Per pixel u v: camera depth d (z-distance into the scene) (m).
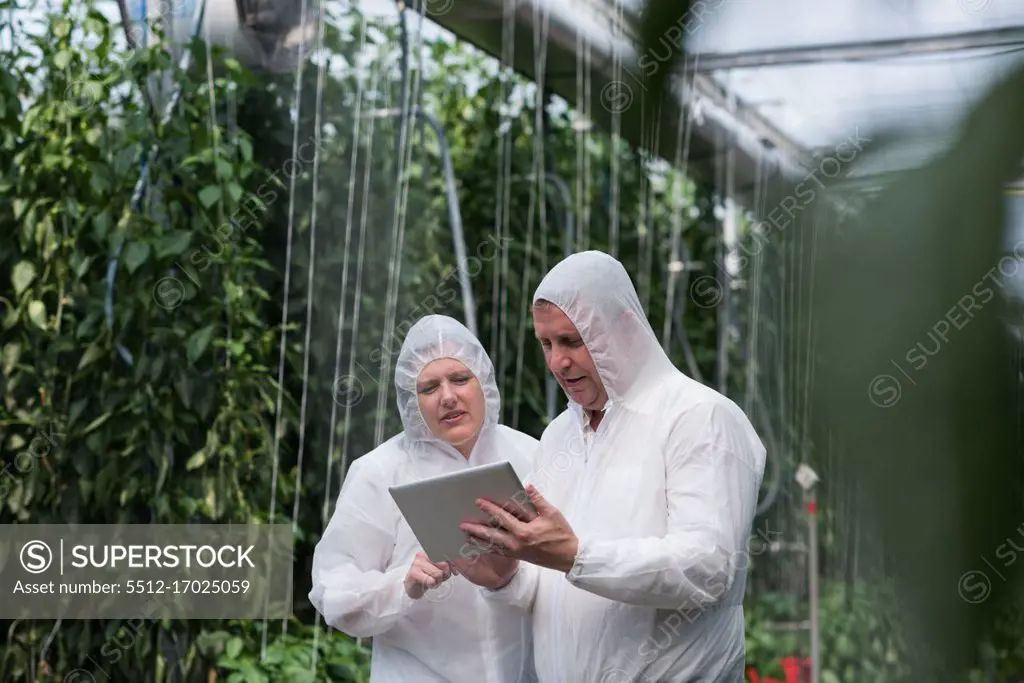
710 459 2.10
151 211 3.93
